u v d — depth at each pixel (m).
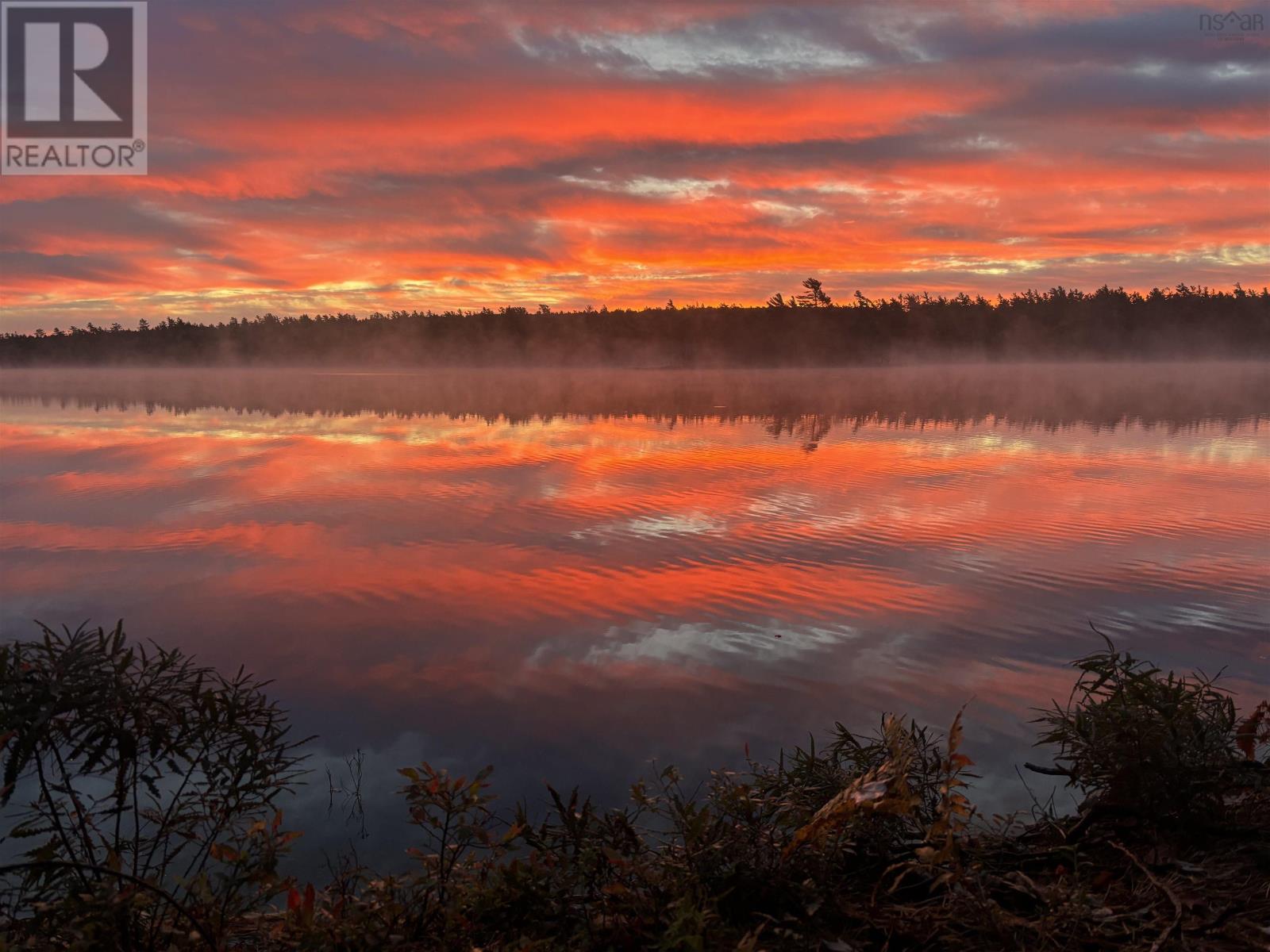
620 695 6.60
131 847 2.57
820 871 2.63
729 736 5.84
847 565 10.43
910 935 2.44
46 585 9.99
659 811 2.96
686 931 2.29
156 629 8.39
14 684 2.30
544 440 25.61
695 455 21.39
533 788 5.08
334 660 7.46
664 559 10.84
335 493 16.22
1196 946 2.33
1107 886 2.75
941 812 2.68
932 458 20.59
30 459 22.05
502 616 8.66
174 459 21.73
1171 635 7.79
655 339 125.69
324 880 3.88
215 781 2.55
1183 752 3.10
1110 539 11.57
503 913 2.61
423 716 6.26
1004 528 12.40
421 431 29.33
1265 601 8.74
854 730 5.89
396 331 150.50
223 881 2.49
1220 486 16.03
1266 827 2.96
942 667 7.09
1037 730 5.79
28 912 2.81
